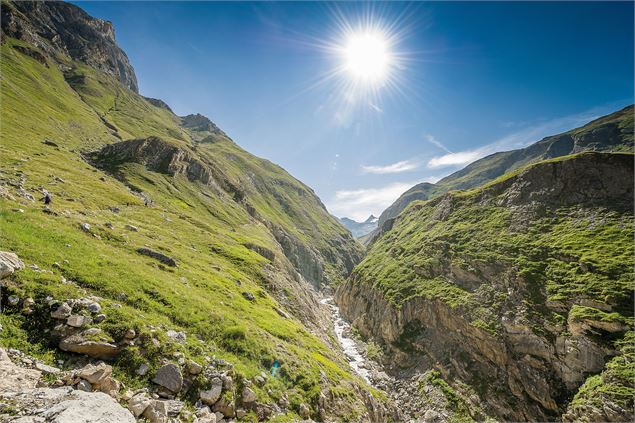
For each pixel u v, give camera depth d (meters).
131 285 22.69
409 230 100.25
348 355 61.31
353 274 108.19
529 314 45.06
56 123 112.06
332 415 25.06
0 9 181.25
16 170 48.25
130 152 102.75
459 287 59.41
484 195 81.31
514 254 56.78
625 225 51.09
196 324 23.03
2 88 108.69
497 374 43.66
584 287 43.22
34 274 17.23
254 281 55.50
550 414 36.41
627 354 33.75
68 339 14.57
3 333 13.40
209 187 119.06
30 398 9.19
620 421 29.55
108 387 13.09
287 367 25.92
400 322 63.47
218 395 16.77
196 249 53.81
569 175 64.25
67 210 36.72
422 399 45.31
